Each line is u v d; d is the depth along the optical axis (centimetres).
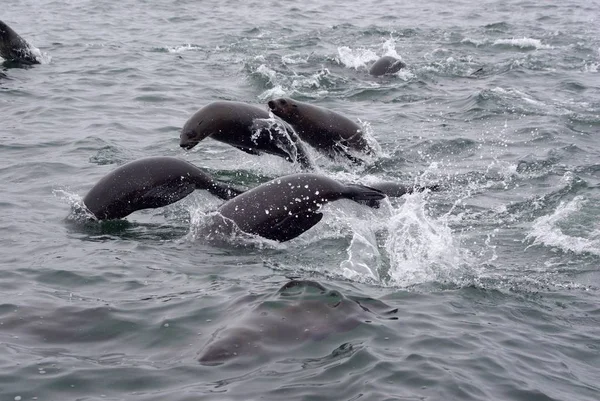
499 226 986
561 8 3438
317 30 2736
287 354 608
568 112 1598
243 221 904
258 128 1232
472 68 2097
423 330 666
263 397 547
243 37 2547
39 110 1563
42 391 559
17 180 1137
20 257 838
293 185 917
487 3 3622
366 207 998
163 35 2567
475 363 612
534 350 650
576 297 775
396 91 1822
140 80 1870
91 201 988
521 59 2192
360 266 833
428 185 1059
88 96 1702
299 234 915
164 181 994
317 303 693
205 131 1202
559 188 1126
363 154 1314
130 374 583
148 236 931
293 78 1920
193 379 574
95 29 2650
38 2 3281
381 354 613
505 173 1214
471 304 740
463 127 1503
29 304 704
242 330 634
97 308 699
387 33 2694
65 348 628
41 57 2048
